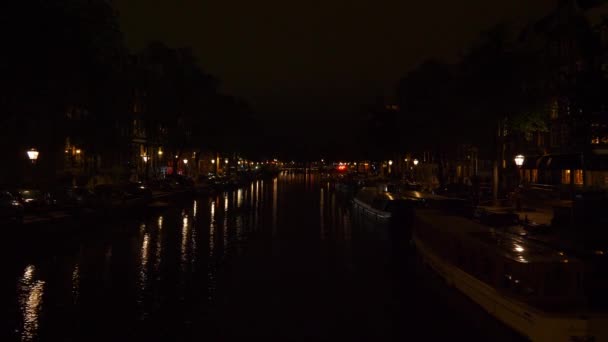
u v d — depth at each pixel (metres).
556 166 34.03
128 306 15.14
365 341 12.39
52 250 23.61
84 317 14.10
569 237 19.36
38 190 30.28
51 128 31.77
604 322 10.64
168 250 24.11
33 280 17.98
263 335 12.83
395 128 62.50
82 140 35.31
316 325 13.55
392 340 12.41
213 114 69.44
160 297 16.14
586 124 17.59
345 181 73.94
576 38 22.70
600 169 28.23
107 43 29.39
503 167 45.66
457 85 33.06
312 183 102.69
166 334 12.85
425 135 45.19
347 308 14.98
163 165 77.75
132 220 35.91
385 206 33.00
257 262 21.56
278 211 43.50
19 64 23.67
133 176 59.72
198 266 20.70
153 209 42.16
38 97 26.31
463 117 34.44
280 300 15.84
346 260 21.97
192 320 13.95
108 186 42.41
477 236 15.39
